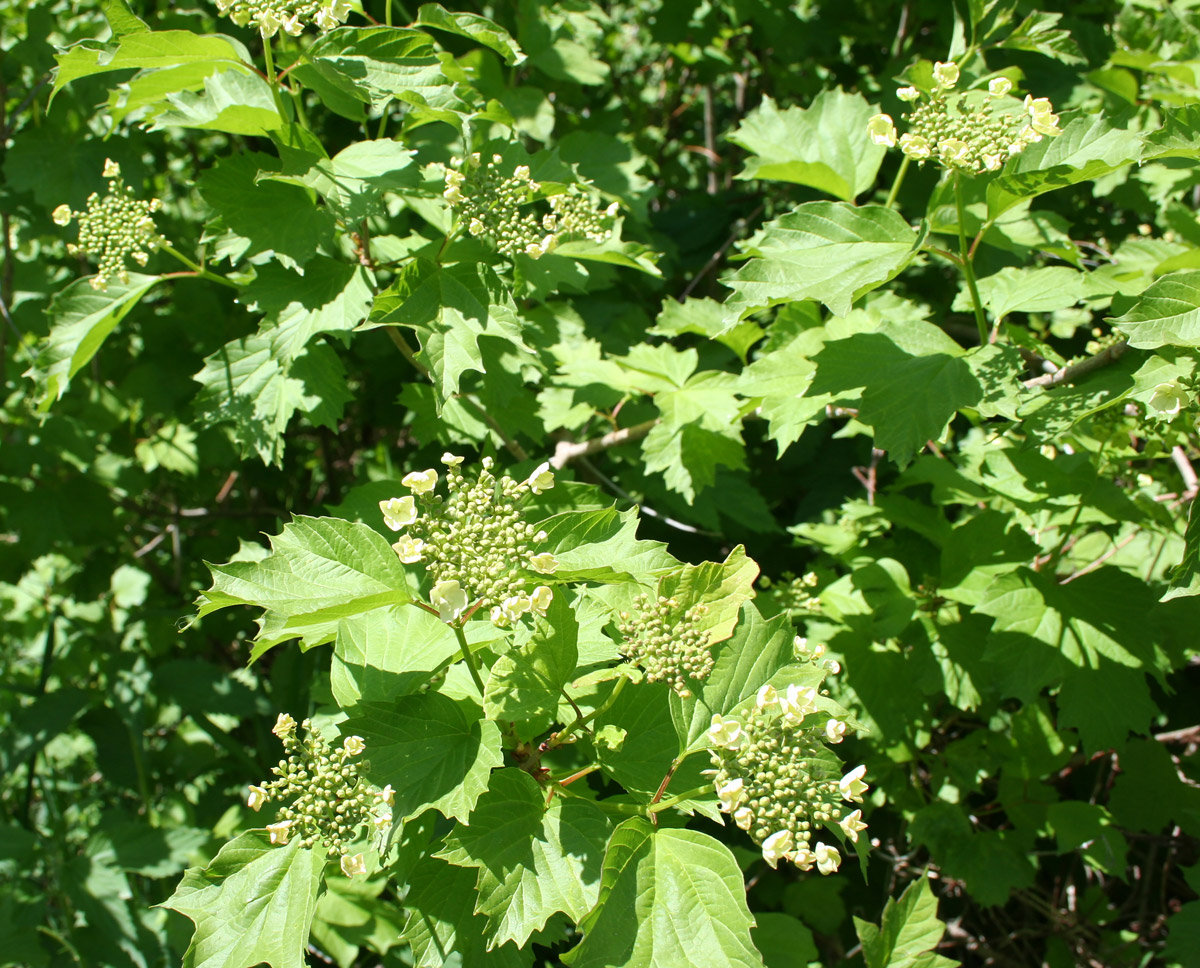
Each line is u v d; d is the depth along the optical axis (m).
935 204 2.37
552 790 1.90
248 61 2.48
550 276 3.11
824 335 2.98
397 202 3.42
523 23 3.99
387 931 3.10
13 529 4.34
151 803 4.08
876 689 2.99
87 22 3.88
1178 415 2.41
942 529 3.09
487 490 1.90
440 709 1.89
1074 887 3.88
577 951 1.62
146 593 4.98
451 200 2.45
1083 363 2.44
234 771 4.38
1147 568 3.35
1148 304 2.02
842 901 3.85
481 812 1.79
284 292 2.68
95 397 4.52
